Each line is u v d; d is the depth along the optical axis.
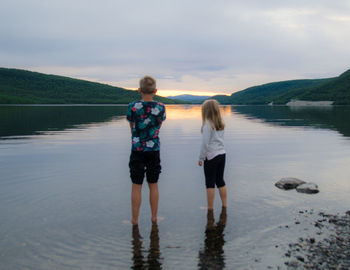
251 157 7.89
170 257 2.81
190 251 2.93
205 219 3.73
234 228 3.47
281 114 33.91
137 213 3.58
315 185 4.96
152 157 3.68
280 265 2.67
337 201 4.42
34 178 5.54
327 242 3.12
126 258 2.79
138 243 3.09
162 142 10.69
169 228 3.46
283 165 6.88
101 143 10.29
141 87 3.70
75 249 2.95
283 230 3.42
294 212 3.97
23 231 3.33
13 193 4.63
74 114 32.22
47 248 2.96
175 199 4.46
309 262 2.72
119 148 9.22
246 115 31.91
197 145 9.95
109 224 3.55
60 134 12.96
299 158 7.75
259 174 6.01
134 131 3.70
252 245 3.06
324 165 6.89
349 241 3.14
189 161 7.28
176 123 19.44
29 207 4.05
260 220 3.70
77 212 3.90
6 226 3.46
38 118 24.52
